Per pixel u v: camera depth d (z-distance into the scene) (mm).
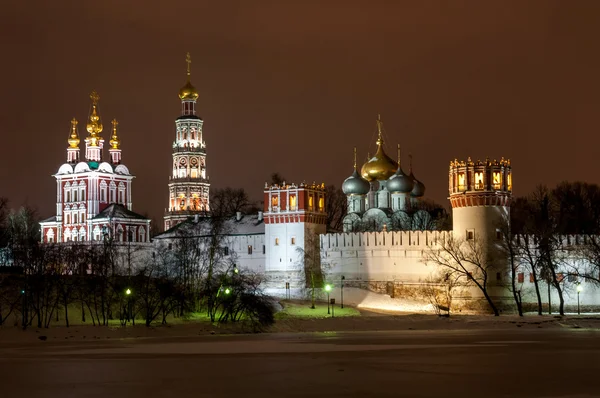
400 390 63062
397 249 174750
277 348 96688
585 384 65500
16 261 153500
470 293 166625
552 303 164250
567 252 163250
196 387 65250
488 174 167000
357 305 168750
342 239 182250
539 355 85750
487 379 68250
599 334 116438
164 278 148000
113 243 188500
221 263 176125
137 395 61969
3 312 134625
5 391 64188
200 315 139500
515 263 165625
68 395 62312
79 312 140625
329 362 80562
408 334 120625
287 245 187625
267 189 191125
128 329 124312
